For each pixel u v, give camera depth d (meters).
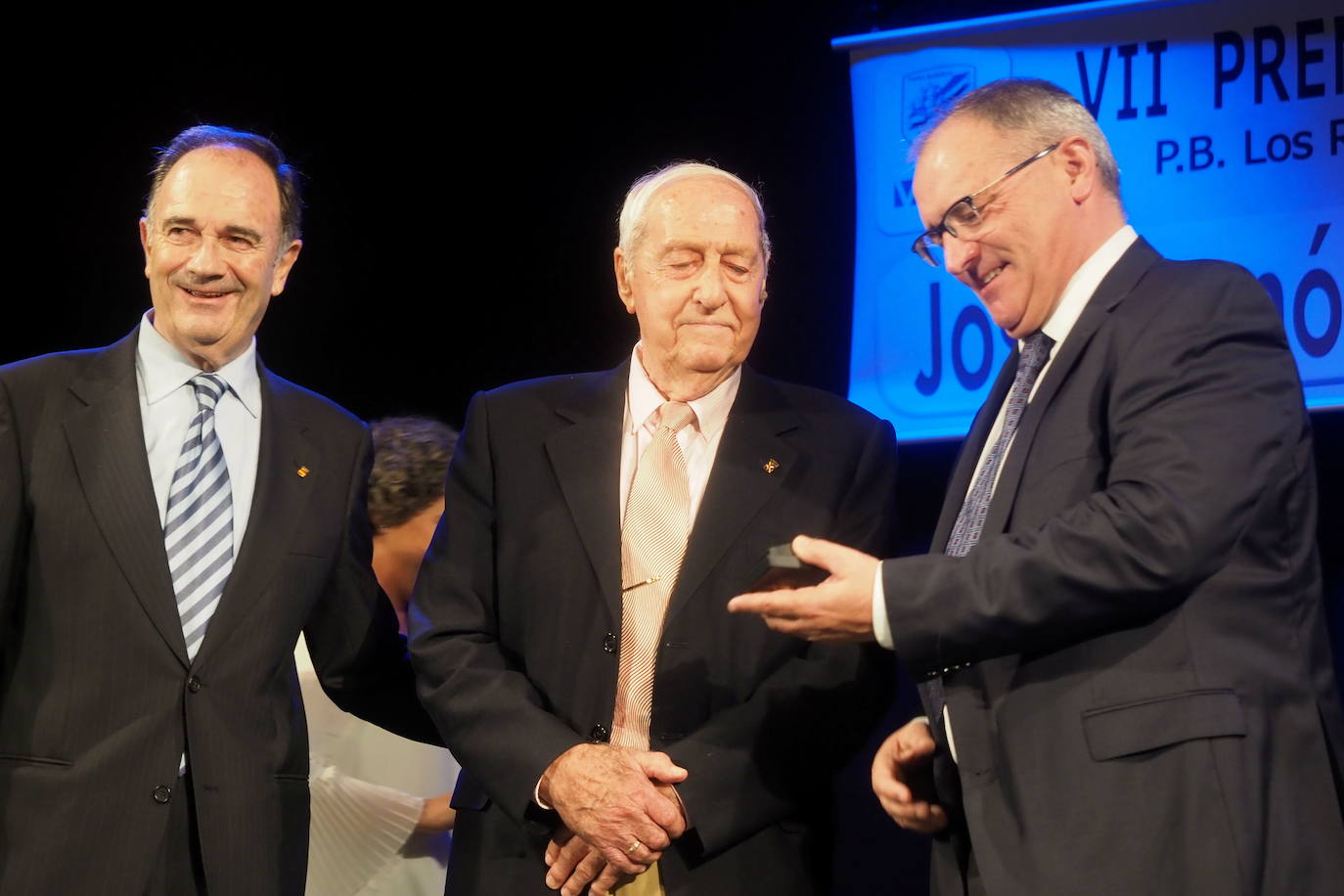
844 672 2.17
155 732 2.04
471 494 2.31
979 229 1.95
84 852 2.00
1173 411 1.74
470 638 2.20
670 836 2.02
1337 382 3.68
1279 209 3.76
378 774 2.84
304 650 2.83
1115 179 1.99
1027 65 4.09
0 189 5.00
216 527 2.15
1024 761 1.77
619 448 2.28
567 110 4.85
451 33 4.90
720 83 4.64
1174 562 1.67
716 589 2.18
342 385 5.05
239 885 2.05
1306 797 1.71
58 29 4.93
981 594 1.73
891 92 4.27
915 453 4.15
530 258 4.92
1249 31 3.84
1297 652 1.76
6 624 2.07
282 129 4.99
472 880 2.17
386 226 5.03
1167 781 1.68
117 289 4.96
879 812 4.12
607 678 2.15
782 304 4.46
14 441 2.09
